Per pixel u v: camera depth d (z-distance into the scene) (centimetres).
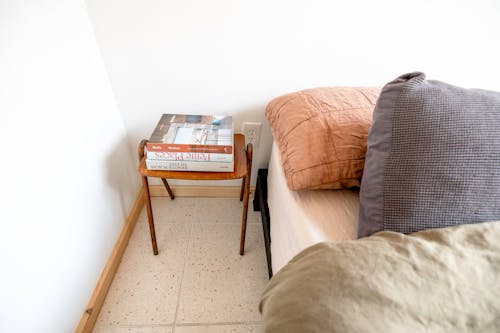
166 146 78
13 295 54
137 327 83
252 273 103
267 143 121
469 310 37
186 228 120
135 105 104
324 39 94
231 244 114
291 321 38
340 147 69
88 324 80
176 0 83
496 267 41
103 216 92
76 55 75
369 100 79
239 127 113
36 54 59
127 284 95
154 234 101
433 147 49
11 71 52
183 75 98
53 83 65
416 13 91
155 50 92
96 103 86
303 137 72
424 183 50
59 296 69
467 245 44
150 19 86
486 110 50
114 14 84
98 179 88
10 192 53
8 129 52
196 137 84
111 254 98
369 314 36
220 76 100
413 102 51
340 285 39
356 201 72
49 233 64
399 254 42
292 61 98
